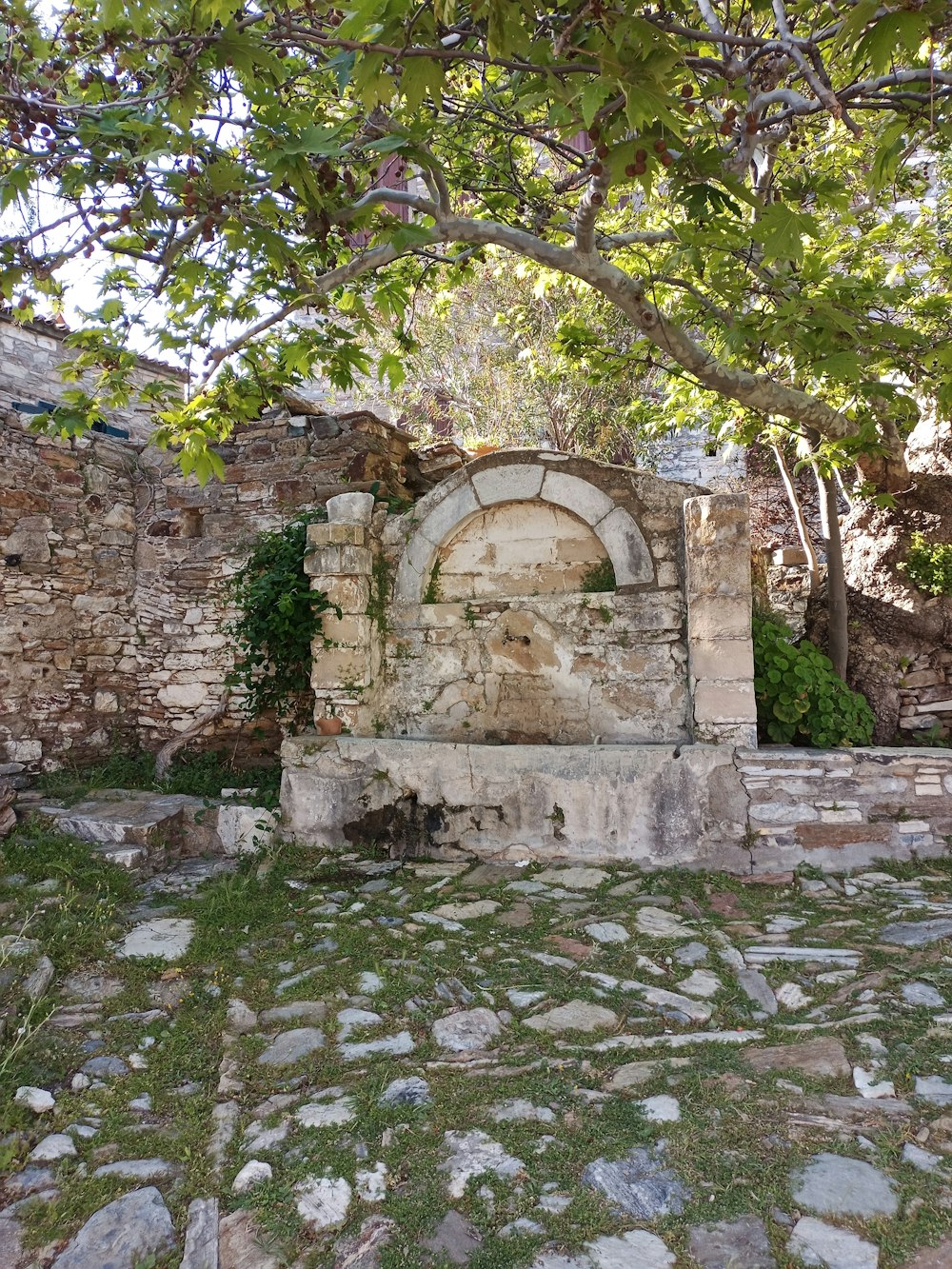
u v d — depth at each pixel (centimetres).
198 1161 239
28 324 748
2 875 455
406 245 272
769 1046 284
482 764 510
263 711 663
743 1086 258
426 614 578
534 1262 193
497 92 341
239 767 685
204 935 398
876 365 417
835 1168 218
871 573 633
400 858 521
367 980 348
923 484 622
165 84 262
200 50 234
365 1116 253
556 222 393
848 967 340
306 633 572
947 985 315
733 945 369
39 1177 233
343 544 563
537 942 381
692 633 492
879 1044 279
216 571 712
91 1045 302
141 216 312
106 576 717
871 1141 230
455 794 515
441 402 1204
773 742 516
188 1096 274
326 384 1181
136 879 483
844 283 362
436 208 315
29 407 671
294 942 388
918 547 607
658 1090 260
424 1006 324
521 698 554
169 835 540
